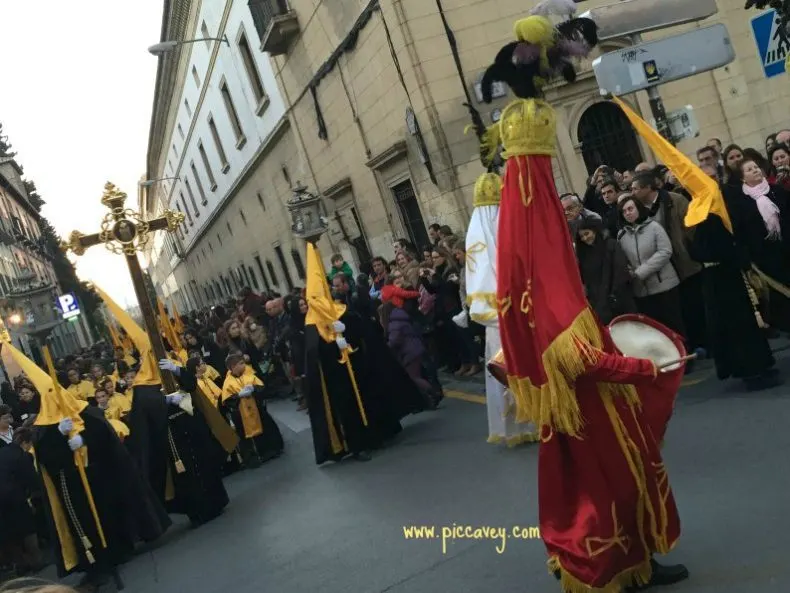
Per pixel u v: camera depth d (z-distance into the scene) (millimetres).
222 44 23688
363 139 15289
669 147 5746
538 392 3279
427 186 12977
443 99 12023
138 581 6367
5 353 18672
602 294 6832
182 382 7809
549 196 3316
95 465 6863
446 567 4586
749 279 6465
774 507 4141
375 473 7156
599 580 3213
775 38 6625
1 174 34844
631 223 7035
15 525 7801
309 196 8328
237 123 26016
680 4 7457
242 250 33250
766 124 13805
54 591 1359
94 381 12930
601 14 7184
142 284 7820
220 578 5688
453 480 6117
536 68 3414
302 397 12508
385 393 8062
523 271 3283
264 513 7156
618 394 3326
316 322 7961
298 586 4996
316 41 15875
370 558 5078
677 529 3428
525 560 4371
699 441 5332
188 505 7641
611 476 3262
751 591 3420
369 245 17031
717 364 6082
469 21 12055
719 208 5727
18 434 7949
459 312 9922
